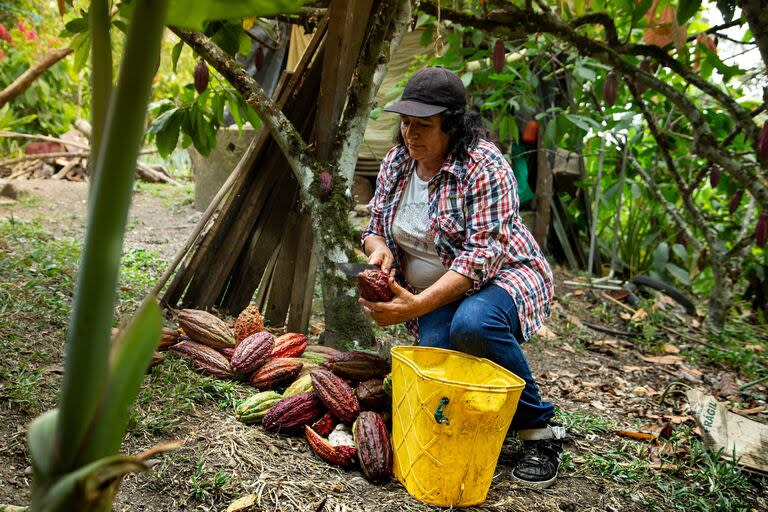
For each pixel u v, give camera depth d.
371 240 2.60
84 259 0.64
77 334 0.65
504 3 3.49
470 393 1.94
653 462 2.68
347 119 3.02
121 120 0.62
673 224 6.72
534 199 6.61
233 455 2.14
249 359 2.63
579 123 4.43
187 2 0.72
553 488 2.35
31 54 8.56
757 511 2.38
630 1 3.54
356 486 2.12
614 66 3.72
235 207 3.46
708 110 5.43
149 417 2.25
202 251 3.45
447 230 2.34
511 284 2.32
